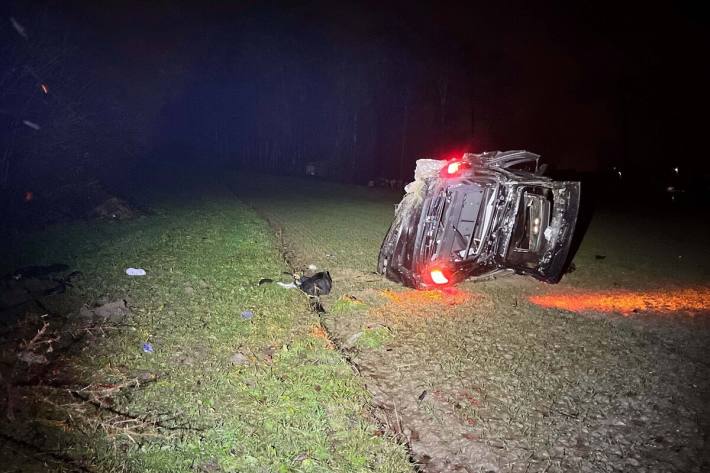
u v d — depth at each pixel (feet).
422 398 15.31
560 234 25.39
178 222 39.09
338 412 14.08
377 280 26.89
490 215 25.05
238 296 22.50
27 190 42.73
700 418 14.84
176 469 11.35
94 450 11.77
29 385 13.99
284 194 63.46
